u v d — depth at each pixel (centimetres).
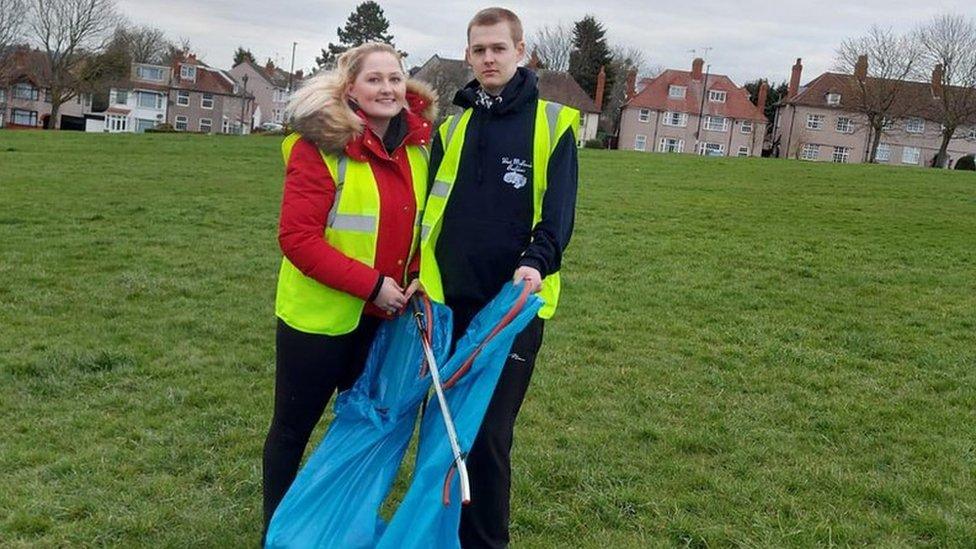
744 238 1455
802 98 7712
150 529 422
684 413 618
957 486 501
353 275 354
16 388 620
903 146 7538
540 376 689
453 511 329
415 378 357
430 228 367
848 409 637
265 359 715
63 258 1110
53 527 420
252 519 434
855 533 438
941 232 1599
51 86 7044
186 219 1459
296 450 389
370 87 368
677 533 436
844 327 904
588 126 7700
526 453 525
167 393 618
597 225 1530
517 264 367
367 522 341
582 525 441
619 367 725
